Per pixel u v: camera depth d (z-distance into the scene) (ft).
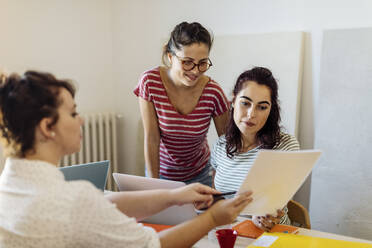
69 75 10.77
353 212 8.21
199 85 6.05
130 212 4.00
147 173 6.57
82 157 10.70
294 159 3.75
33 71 3.11
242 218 5.29
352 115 8.14
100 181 5.46
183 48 5.43
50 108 2.98
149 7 11.00
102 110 11.70
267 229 4.76
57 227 2.85
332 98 8.34
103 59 11.62
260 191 3.97
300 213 5.72
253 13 9.37
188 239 3.52
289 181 4.04
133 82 11.59
